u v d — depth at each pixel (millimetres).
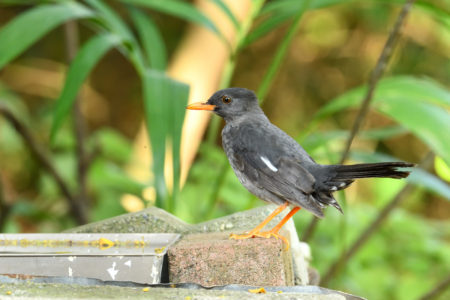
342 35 21969
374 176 6883
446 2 14555
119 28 8852
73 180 14250
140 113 23922
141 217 7684
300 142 9219
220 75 17953
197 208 10898
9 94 18344
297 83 22797
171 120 8070
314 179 7141
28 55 23250
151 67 9031
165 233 7270
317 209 7000
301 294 5398
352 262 11461
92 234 7125
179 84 8414
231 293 5418
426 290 11227
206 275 6152
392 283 11344
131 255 6113
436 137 7602
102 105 23891
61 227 13328
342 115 21734
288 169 7391
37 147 11789
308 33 22172
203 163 12336
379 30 21438
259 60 23094
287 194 7285
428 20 20047
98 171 12820
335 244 11859
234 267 6141
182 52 18234
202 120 14539
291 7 9453
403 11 8500
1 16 22406
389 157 9039
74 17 8562
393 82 8820
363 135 10039
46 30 8258
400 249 11977
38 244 7082
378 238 12109
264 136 7867
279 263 6125
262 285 6102
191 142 14328
